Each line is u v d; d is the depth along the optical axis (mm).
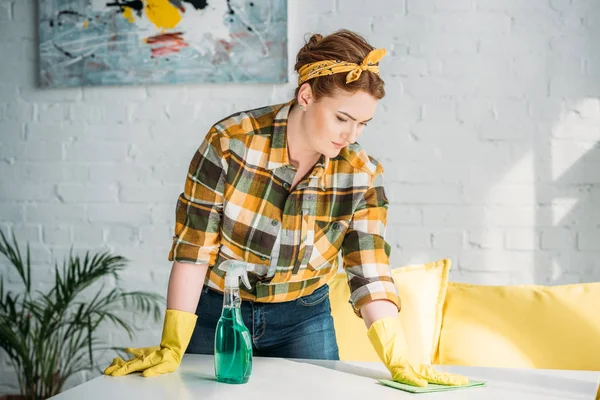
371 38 3049
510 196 3000
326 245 1665
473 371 1553
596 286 2104
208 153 1575
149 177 3172
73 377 3209
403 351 1503
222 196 1580
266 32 3053
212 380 1440
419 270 2191
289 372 1514
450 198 3023
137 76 3127
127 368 1493
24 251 3236
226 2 3068
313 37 1562
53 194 3223
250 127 1593
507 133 3002
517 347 2006
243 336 1415
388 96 3049
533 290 2123
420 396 1333
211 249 1594
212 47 3080
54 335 3051
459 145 3021
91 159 3201
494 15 3000
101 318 2965
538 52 2990
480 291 2150
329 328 1780
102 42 3141
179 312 1559
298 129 1579
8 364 3242
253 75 3064
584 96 2973
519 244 2996
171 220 3164
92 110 3197
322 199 1637
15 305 3227
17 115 3238
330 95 1461
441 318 2117
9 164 3244
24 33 3221
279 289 1686
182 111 3145
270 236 1618
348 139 1495
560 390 1391
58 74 3172
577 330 2006
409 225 3041
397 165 3047
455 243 3021
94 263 3193
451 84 3023
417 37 3031
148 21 3115
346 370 1540
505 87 3004
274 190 1593
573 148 2980
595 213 2967
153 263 3176
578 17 2971
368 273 1610
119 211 3188
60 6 3164
